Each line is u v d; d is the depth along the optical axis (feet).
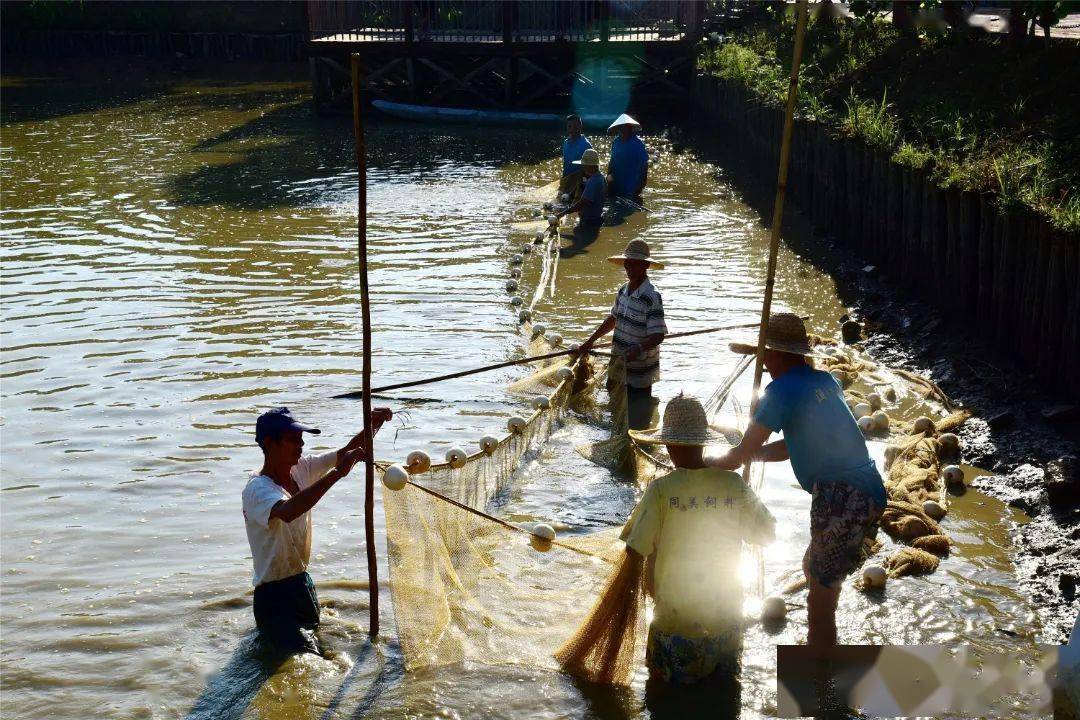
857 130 42.29
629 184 53.67
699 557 15.55
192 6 122.42
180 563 20.22
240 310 36.42
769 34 75.66
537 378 28.32
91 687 16.38
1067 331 25.38
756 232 46.68
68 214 52.60
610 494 23.12
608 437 26.17
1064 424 24.53
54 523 21.86
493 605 18.44
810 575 16.38
